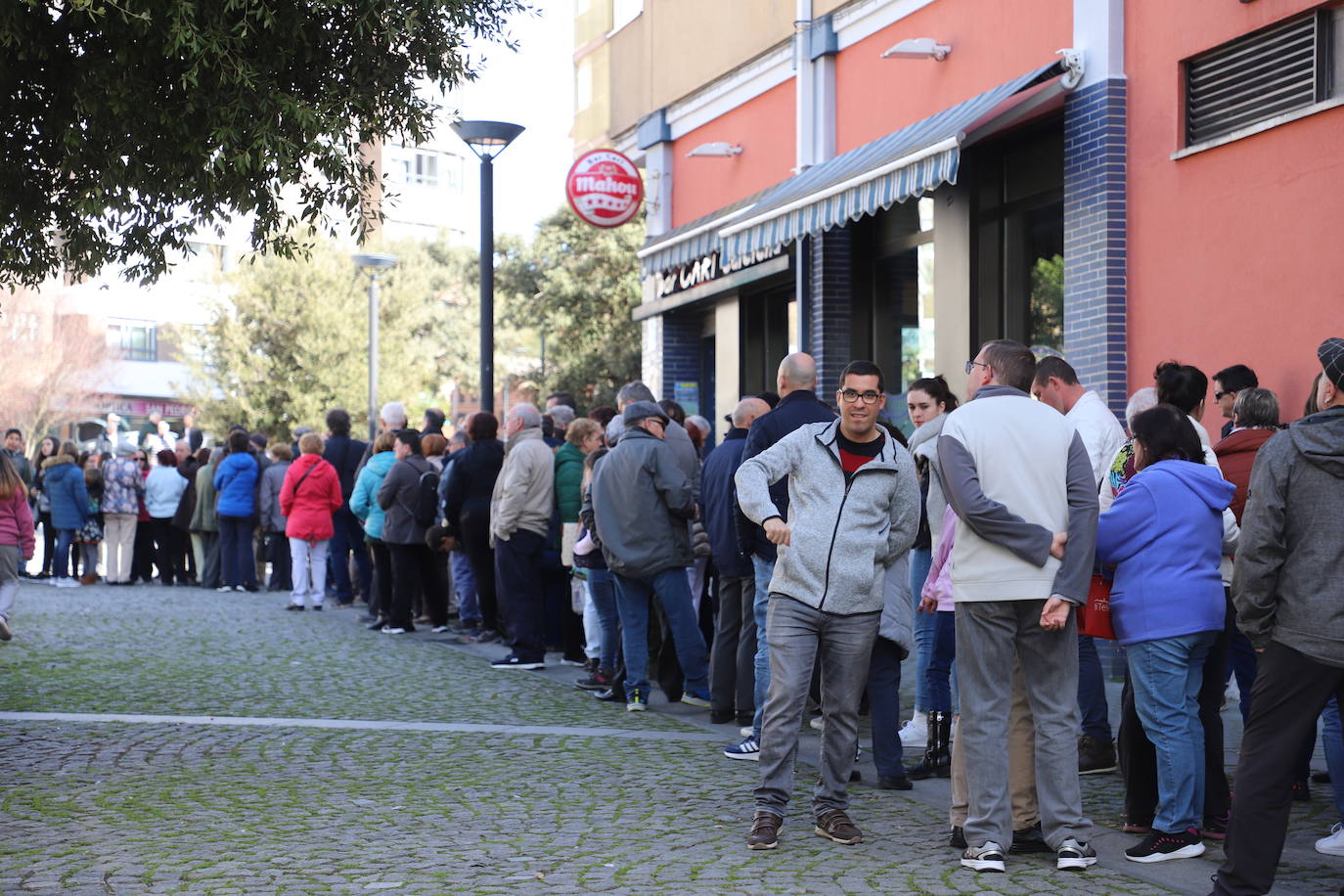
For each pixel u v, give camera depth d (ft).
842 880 18.47
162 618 50.75
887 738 24.18
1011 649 19.62
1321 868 18.98
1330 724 19.70
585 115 73.92
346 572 56.90
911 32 46.42
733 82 58.08
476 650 42.80
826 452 20.99
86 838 20.42
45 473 69.36
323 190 31.19
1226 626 20.40
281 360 149.28
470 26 31.09
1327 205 31.19
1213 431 34.30
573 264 139.13
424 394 174.50
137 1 26.86
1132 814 20.93
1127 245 37.04
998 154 42.86
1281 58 32.81
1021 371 20.26
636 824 21.56
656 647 39.91
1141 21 36.55
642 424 32.12
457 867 19.03
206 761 26.05
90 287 178.50
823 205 41.01
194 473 68.28
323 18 29.50
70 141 28.22
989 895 17.81
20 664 38.22
